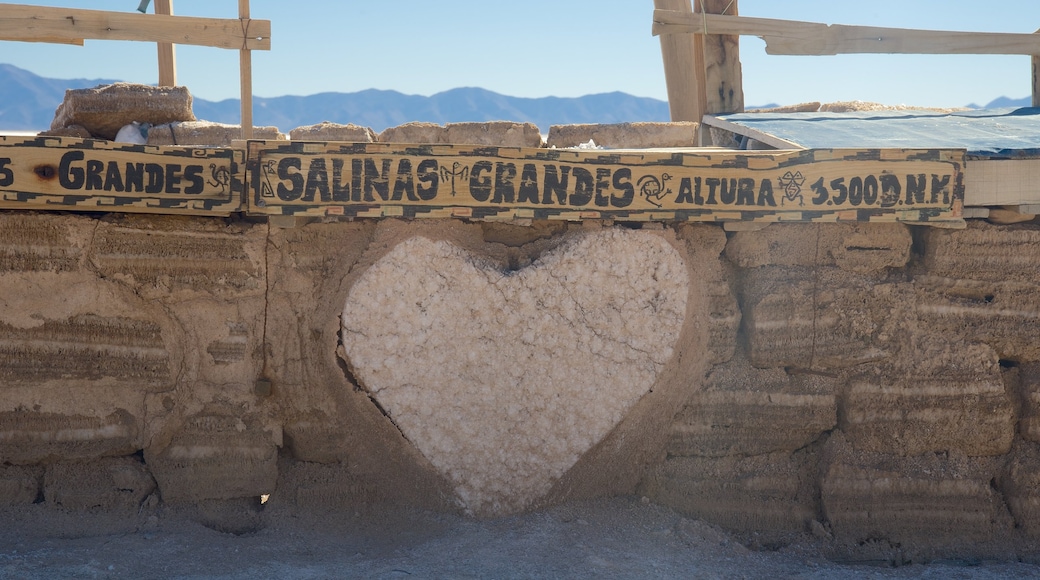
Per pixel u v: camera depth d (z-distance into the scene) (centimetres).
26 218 438
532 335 466
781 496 491
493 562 413
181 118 618
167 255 449
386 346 457
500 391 466
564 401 472
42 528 441
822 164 465
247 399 461
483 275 459
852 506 483
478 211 451
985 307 487
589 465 480
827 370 489
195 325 455
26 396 450
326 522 461
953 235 482
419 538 448
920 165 467
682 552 445
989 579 436
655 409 484
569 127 673
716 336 491
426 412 462
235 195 438
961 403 486
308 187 441
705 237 485
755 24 607
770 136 523
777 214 468
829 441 489
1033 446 493
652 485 491
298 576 393
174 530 448
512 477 471
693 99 834
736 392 489
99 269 446
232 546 429
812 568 445
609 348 473
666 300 477
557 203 455
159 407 456
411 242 455
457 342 461
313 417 466
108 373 453
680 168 461
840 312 482
